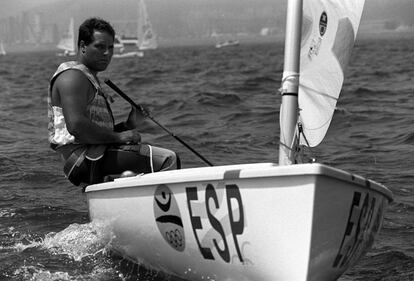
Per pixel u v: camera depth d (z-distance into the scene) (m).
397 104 14.10
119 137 4.98
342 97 15.78
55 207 6.46
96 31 4.98
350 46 4.64
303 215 3.58
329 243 3.69
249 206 3.76
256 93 17.75
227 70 32.62
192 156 9.02
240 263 3.92
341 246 3.78
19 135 11.01
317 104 4.64
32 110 14.99
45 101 17.00
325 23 4.61
